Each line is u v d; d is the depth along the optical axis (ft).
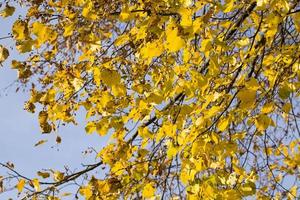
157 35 9.29
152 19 8.86
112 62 10.28
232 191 8.47
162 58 10.14
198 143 8.31
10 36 10.05
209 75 8.17
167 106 9.77
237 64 9.12
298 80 8.32
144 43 9.46
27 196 10.52
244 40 8.70
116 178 10.28
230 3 8.23
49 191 10.66
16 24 9.57
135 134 11.09
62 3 10.22
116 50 10.69
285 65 8.69
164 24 9.83
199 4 8.40
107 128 10.05
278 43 10.69
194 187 8.53
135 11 9.23
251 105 7.75
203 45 8.13
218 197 8.47
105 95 10.06
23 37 9.55
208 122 8.57
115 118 10.02
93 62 10.31
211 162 9.44
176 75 8.70
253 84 7.75
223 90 9.12
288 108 8.40
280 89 8.13
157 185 10.55
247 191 8.63
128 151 10.34
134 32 9.63
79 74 10.80
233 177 9.00
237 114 8.65
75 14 10.18
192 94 8.26
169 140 9.61
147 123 10.59
